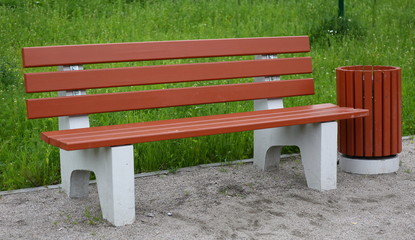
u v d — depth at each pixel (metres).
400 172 4.87
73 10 10.39
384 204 4.11
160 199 4.22
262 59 4.76
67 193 4.28
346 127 4.82
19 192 4.39
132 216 3.74
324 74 7.80
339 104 4.90
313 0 11.62
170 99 4.35
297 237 3.53
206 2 11.23
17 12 9.82
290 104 6.47
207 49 4.54
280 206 4.06
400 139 4.87
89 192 4.39
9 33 8.78
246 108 6.27
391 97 4.75
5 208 4.07
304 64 4.94
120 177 3.65
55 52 3.99
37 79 3.89
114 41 8.72
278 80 4.80
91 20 9.73
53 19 9.44
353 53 8.55
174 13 10.49
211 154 5.26
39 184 4.60
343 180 4.66
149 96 4.27
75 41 8.76
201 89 4.47
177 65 4.40
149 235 3.55
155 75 4.31
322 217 3.86
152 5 10.91
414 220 3.81
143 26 9.63
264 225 3.71
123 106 4.17
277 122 4.05
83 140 3.48
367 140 4.76
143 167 4.96
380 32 9.78
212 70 4.54
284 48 4.88
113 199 3.65
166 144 5.13
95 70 4.09
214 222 3.76
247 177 4.73
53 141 3.58
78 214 3.93
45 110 3.89
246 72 4.68
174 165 5.06
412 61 8.34
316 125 4.34
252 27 9.66
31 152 5.07
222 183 4.57
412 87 7.32
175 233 3.58
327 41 9.21
